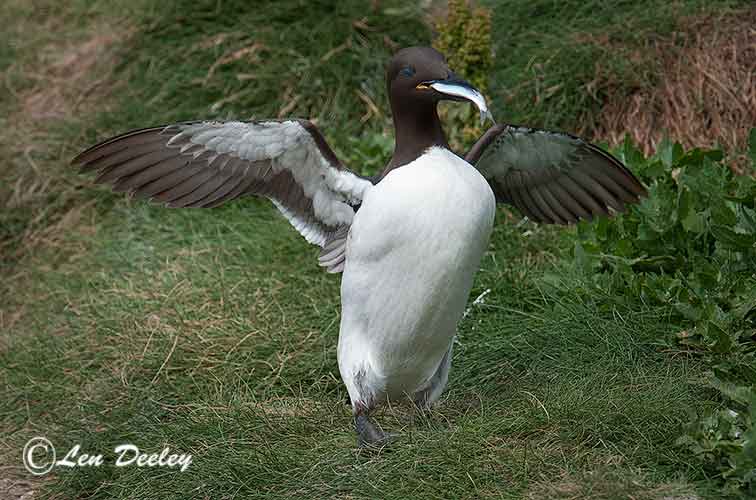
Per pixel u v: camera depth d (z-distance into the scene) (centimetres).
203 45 1169
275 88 1131
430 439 655
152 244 1015
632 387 698
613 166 719
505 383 747
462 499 611
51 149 1116
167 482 682
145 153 682
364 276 647
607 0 1093
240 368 820
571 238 870
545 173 737
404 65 644
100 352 864
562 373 737
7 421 811
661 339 756
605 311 802
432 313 646
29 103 1188
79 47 1241
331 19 1155
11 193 1090
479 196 632
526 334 795
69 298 959
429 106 645
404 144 653
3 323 963
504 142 710
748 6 1028
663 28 1045
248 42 1159
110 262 997
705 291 763
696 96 995
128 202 1067
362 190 669
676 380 698
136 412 782
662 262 812
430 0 1169
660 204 812
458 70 1023
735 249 761
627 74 1027
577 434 653
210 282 923
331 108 1116
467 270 641
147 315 893
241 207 1045
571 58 1055
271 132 669
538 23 1109
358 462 659
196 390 812
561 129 1041
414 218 620
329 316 870
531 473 621
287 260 957
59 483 719
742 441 609
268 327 858
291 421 730
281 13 1173
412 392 705
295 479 656
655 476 617
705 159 823
